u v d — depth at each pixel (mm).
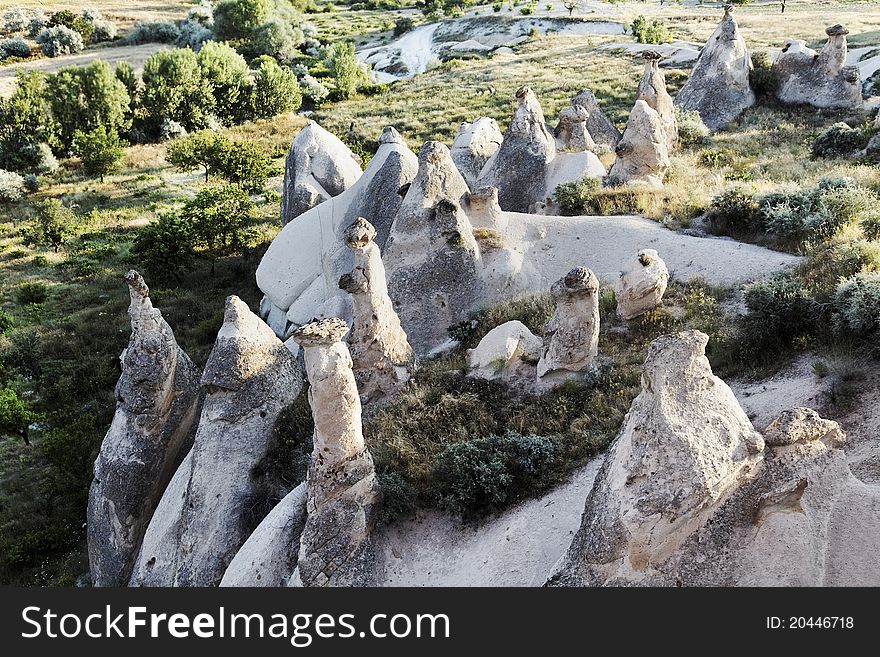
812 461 11141
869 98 38250
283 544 14664
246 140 51406
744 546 10727
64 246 41906
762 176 28219
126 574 18312
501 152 28422
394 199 25016
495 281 22172
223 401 16891
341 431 13586
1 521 23203
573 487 14453
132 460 18250
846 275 18109
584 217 24469
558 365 17109
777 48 55406
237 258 39031
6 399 25797
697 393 10789
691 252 21906
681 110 38531
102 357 31156
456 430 16391
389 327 18438
